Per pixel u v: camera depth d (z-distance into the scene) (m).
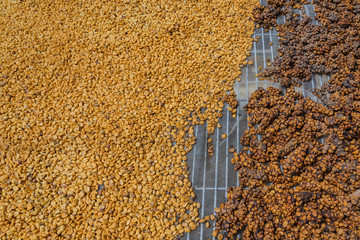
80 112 3.18
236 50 3.49
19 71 3.49
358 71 3.18
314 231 2.43
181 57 3.48
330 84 3.21
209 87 3.27
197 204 2.69
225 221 2.54
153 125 3.05
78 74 3.44
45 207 2.70
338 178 2.64
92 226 2.61
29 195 2.75
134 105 3.19
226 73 3.35
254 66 3.41
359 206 2.49
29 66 3.51
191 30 3.66
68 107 3.21
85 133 3.07
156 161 2.88
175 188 2.75
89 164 2.88
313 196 2.56
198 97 3.22
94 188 2.78
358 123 2.79
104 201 2.69
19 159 2.92
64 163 2.91
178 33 3.65
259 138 2.99
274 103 3.07
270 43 3.53
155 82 3.33
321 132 2.91
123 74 3.40
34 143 3.00
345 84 3.08
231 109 3.13
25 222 2.64
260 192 2.65
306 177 2.68
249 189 2.66
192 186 2.81
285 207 2.54
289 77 3.28
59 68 3.48
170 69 3.37
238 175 2.82
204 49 3.53
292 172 2.68
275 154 2.80
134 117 3.13
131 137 3.01
